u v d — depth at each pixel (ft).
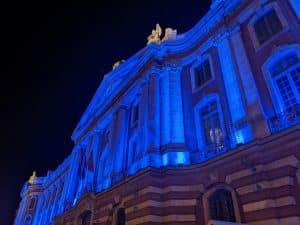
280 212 30.45
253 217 32.40
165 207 41.75
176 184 42.68
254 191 33.55
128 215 45.78
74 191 84.07
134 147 61.00
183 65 59.06
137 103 66.39
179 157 46.32
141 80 61.98
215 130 46.47
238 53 46.98
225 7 53.01
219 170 39.55
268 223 30.53
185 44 60.03
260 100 40.11
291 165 31.37
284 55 40.27
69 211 74.23
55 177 125.49
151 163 46.52
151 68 58.90
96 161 76.28
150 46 61.46
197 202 40.86
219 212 37.99
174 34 66.13
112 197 53.52
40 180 146.51
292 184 31.01
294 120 34.76
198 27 57.88
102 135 81.15
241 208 34.68
